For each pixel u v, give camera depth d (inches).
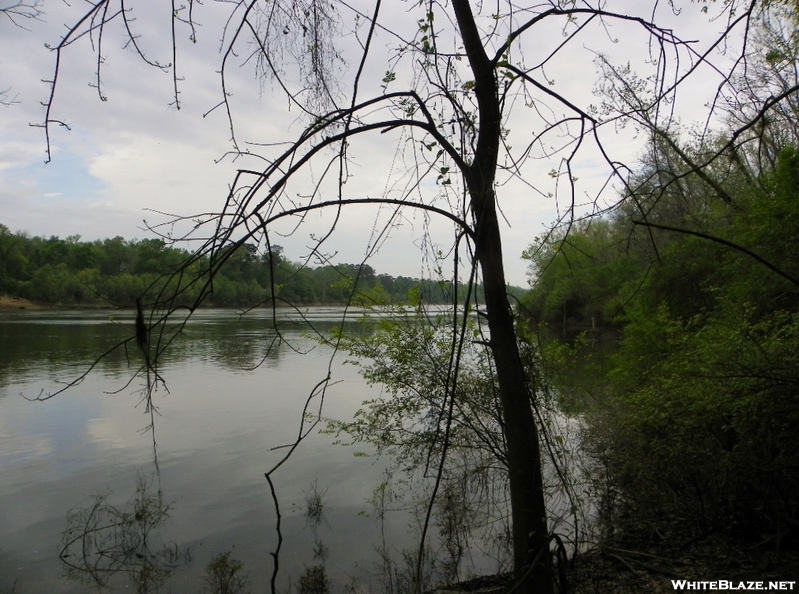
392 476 417.1
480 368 295.1
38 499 388.2
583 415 373.4
